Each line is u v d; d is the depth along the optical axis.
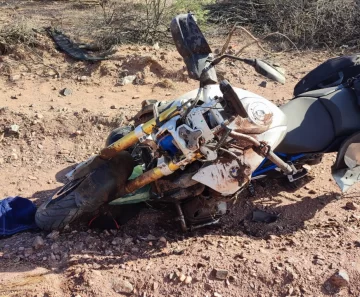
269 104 1.69
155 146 1.56
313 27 3.37
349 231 1.74
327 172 2.12
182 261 1.58
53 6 3.97
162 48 3.23
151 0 3.51
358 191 2.01
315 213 1.89
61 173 2.15
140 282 1.51
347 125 1.80
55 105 2.59
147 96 2.71
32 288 1.48
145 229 1.80
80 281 1.50
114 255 1.63
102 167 1.67
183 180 1.63
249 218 1.87
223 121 1.50
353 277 1.52
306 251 1.63
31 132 2.34
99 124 2.38
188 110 1.53
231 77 2.91
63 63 2.99
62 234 1.73
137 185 1.64
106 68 2.90
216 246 1.66
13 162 2.21
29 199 1.99
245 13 3.70
